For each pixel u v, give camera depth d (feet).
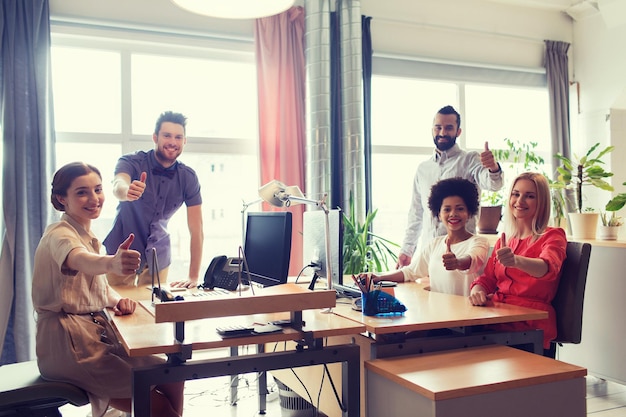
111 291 7.14
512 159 17.39
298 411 8.75
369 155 14.92
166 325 6.00
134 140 13.57
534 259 7.14
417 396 5.17
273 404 10.47
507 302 7.73
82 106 13.21
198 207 9.50
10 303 11.61
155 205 9.14
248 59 14.46
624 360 10.00
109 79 13.43
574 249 7.86
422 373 5.50
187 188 9.35
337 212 7.77
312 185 14.02
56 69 12.90
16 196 11.66
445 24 16.40
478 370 5.58
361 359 6.59
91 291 6.46
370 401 5.94
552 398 5.45
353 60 14.49
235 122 14.55
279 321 5.99
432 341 6.43
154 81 13.87
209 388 11.49
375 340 6.41
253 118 14.62
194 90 14.20
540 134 18.11
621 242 10.18
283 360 5.58
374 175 16.22
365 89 15.02
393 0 15.79
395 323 6.13
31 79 11.87
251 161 14.70
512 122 17.79
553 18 17.97
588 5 17.28
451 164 10.41
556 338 7.93
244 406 10.32
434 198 8.75
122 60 13.37
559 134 17.48
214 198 14.49
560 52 17.76
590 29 17.61
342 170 14.60
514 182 8.00
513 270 7.81
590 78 17.65
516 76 17.47
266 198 7.92
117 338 6.31
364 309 6.62
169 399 6.47
